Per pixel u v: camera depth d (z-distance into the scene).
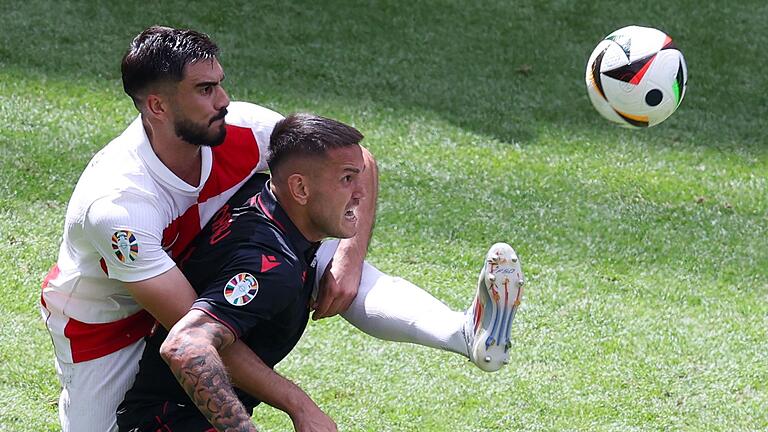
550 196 22.08
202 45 10.31
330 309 12.09
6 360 15.78
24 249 18.41
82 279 11.20
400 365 16.53
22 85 23.72
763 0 30.23
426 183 21.92
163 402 11.27
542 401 15.88
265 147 11.62
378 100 25.08
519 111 25.39
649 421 15.58
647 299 18.84
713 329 18.03
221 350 10.23
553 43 27.91
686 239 21.00
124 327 11.60
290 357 16.55
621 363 16.94
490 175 22.61
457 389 16.03
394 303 12.36
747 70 27.89
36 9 26.86
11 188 20.02
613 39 14.92
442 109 25.05
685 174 23.67
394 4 28.62
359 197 10.79
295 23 27.58
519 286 11.39
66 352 11.69
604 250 20.31
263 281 10.20
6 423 14.54
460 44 27.53
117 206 10.40
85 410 11.69
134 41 10.41
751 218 22.14
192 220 11.16
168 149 10.64
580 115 25.56
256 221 10.66
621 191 22.64
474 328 11.69
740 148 25.02
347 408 15.45
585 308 18.38
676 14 29.38
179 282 10.46
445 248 19.77
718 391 16.36
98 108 23.30
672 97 14.69
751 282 19.70
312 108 24.38
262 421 15.12
